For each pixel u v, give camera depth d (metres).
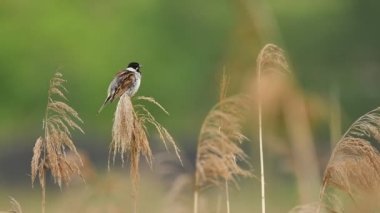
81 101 74.12
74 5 77.69
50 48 75.81
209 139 13.88
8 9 75.69
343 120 34.12
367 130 11.52
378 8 77.81
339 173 11.48
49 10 76.38
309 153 16.38
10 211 11.56
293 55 76.31
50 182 46.72
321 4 78.19
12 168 61.47
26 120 74.75
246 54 16.53
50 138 11.21
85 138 69.69
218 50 72.31
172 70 76.69
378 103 73.56
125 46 77.31
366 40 77.25
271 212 28.78
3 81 74.69
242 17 17.05
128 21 78.31
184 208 15.54
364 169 11.43
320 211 11.90
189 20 77.94
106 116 72.81
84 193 16.72
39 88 75.06
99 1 78.25
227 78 14.69
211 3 77.25
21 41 75.44
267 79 15.61
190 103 74.69
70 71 74.81
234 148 13.84
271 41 16.95
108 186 16.75
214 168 13.78
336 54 77.19
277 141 16.36
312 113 16.44
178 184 15.66
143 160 19.16
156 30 78.12
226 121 13.90
